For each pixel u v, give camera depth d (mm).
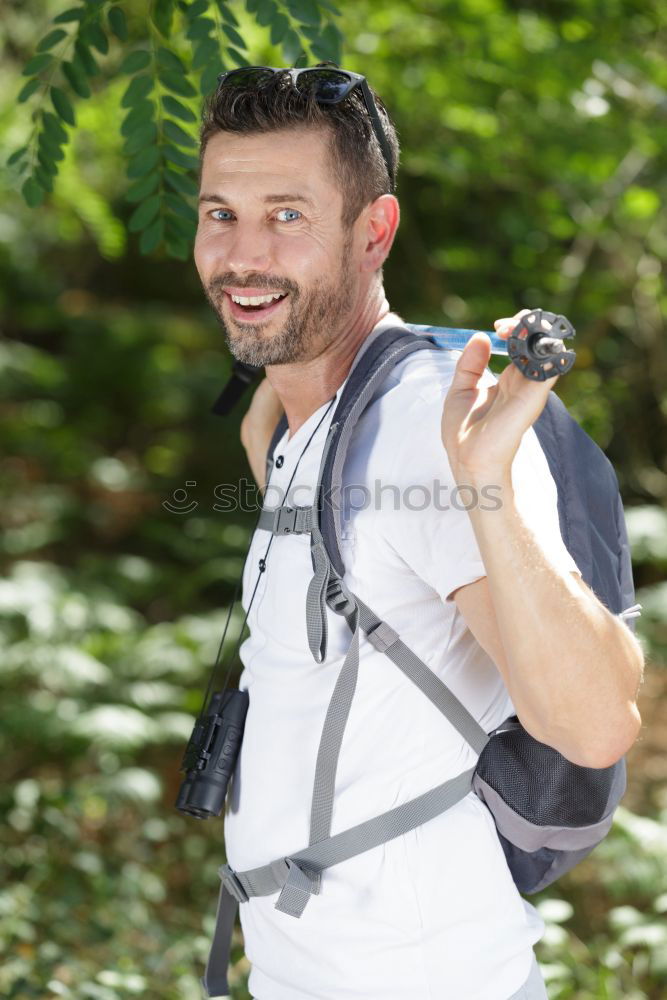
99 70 3963
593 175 7551
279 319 2434
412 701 2285
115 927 5613
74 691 8492
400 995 2248
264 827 2408
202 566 11922
